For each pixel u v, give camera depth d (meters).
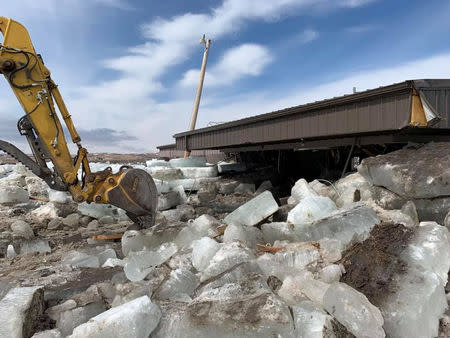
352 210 4.04
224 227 4.75
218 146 12.06
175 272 3.31
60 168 5.88
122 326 2.30
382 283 2.83
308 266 3.32
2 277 4.50
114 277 3.97
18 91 5.64
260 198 5.13
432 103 4.83
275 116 8.48
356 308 2.39
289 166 13.17
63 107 5.93
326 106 6.74
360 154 9.10
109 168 6.09
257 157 14.62
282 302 2.38
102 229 7.57
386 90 5.18
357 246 3.48
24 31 5.73
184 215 8.20
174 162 12.95
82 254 5.22
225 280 2.98
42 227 7.74
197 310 2.46
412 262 2.96
